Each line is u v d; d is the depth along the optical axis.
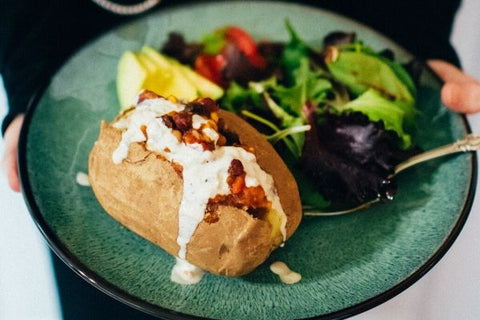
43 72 0.52
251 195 0.35
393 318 0.49
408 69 0.48
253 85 0.47
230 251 0.35
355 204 0.42
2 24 0.57
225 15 0.51
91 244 0.38
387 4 0.59
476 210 0.54
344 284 0.37
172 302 0.35
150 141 0.36
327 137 0.43
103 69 0.48
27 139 0.42
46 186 0.41
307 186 0.42
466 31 0.69
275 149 0.43
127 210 0.37
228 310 0.35
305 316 0.35
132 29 0.50
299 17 0.51
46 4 0.58
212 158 0.35
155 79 0.47
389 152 0.42
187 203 0.35
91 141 0.44
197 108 0.37
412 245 0.39
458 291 0.52
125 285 0.36
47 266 0.52
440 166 0.42
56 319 0.50
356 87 0.46
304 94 0.45
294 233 0.40
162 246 0.37
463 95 0.45
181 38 0.50
